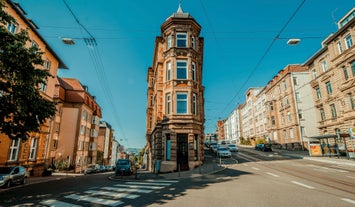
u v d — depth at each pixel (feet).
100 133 194.70
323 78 99.09
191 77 67.41
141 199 25.62
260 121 187.11
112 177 58.34
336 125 91.04
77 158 115.85
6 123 34.19
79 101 121.80
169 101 67.36
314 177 39.50
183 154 62.49
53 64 77.41
